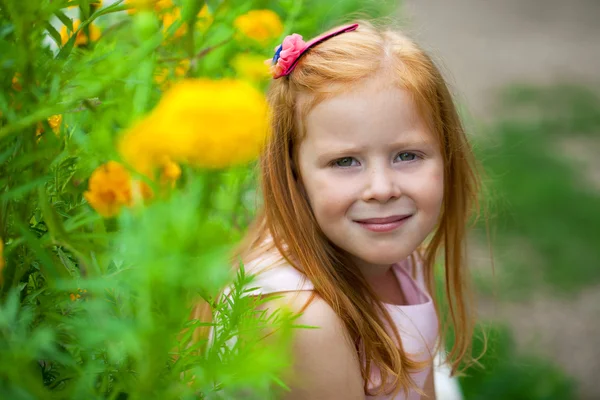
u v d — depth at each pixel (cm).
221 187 133
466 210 166
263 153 140
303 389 129
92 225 88
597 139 507
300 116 134
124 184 79
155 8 113
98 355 70
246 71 141
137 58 83
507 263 361
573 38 779
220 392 75
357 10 196
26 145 73
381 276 160
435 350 181
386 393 145
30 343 57
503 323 306
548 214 400
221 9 128
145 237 55
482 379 264
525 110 565
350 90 129
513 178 434
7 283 71
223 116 53
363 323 138
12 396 56
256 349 70
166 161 65
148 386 60
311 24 179
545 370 277
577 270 358
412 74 133
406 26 175
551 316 326
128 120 84
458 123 154
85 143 79
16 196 69
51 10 73
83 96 76
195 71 117
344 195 130
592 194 421
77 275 76
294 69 136
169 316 58
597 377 292
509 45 760
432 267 173
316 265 136
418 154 133
